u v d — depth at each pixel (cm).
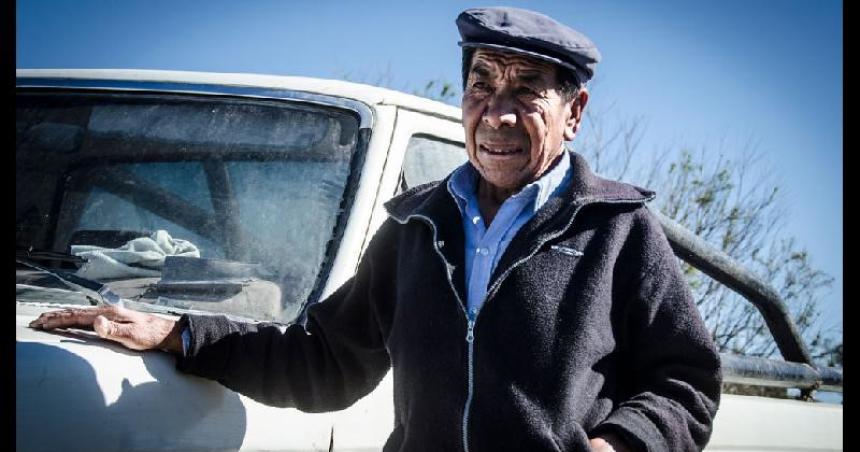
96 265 271
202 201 290
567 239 228
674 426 219
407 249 243
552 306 222
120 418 213
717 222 870
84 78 334
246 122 305
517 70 236
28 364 203
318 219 280
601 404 225
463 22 241
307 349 247
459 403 223
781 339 402
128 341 226
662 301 227
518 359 221
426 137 314
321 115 303
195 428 226
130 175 300
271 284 268
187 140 304
